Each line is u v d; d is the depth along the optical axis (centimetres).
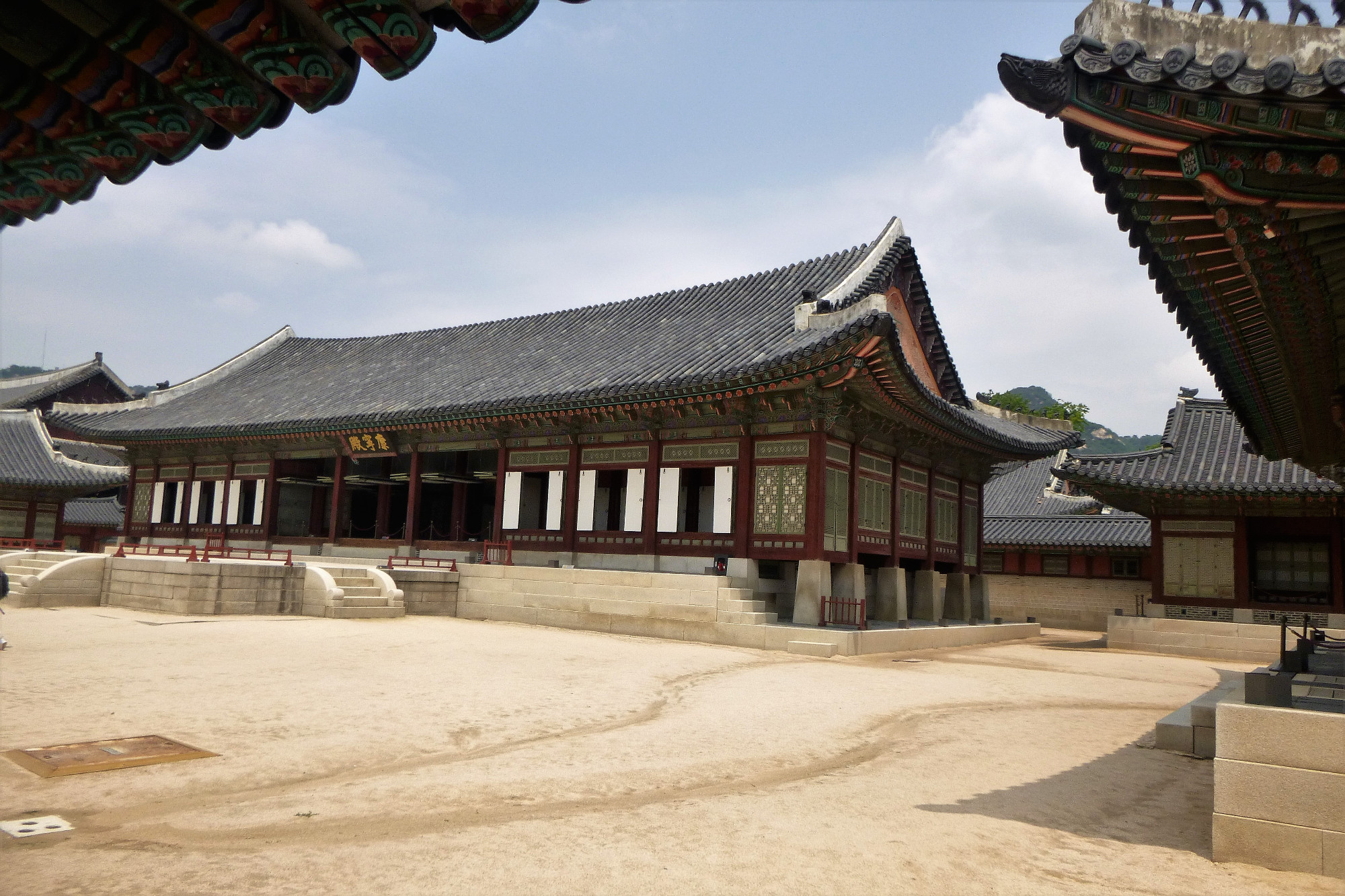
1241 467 3372
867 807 909
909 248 3266
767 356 2638
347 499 4381
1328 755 740
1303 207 675
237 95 443
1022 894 686
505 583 2866
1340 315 863
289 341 5328
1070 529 4594
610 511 3300
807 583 2550
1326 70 555
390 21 375
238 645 1914
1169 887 704
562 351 3709
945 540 3550
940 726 1389
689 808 887
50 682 1419
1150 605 3469
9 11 398
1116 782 1063
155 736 1107
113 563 2795
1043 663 2477
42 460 5041
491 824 815
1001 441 3356
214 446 4291
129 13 400
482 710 1348
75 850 721
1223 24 607
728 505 2753
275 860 707
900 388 2577
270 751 1062
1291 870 743
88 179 516
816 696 1595
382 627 2405
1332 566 3253
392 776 973
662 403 2769
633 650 2156
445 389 3688
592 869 703
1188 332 1123
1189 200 737
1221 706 788
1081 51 619
